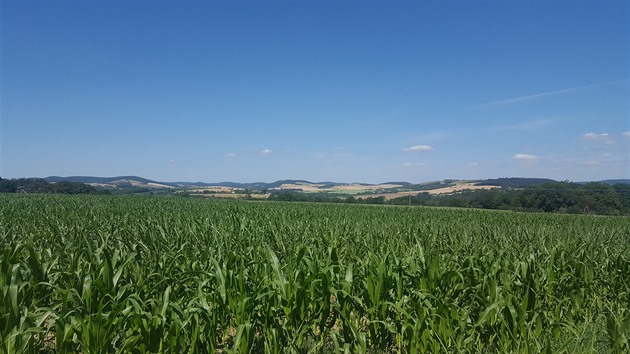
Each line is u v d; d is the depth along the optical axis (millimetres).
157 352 5406
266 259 7398
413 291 6504
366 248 10773
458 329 6523
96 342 5176
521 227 23156
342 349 5879
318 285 6711
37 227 14328
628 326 6730
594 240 15680
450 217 32781
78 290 5922
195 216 22688
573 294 8289
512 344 6746
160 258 8625
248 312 5871
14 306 5039
